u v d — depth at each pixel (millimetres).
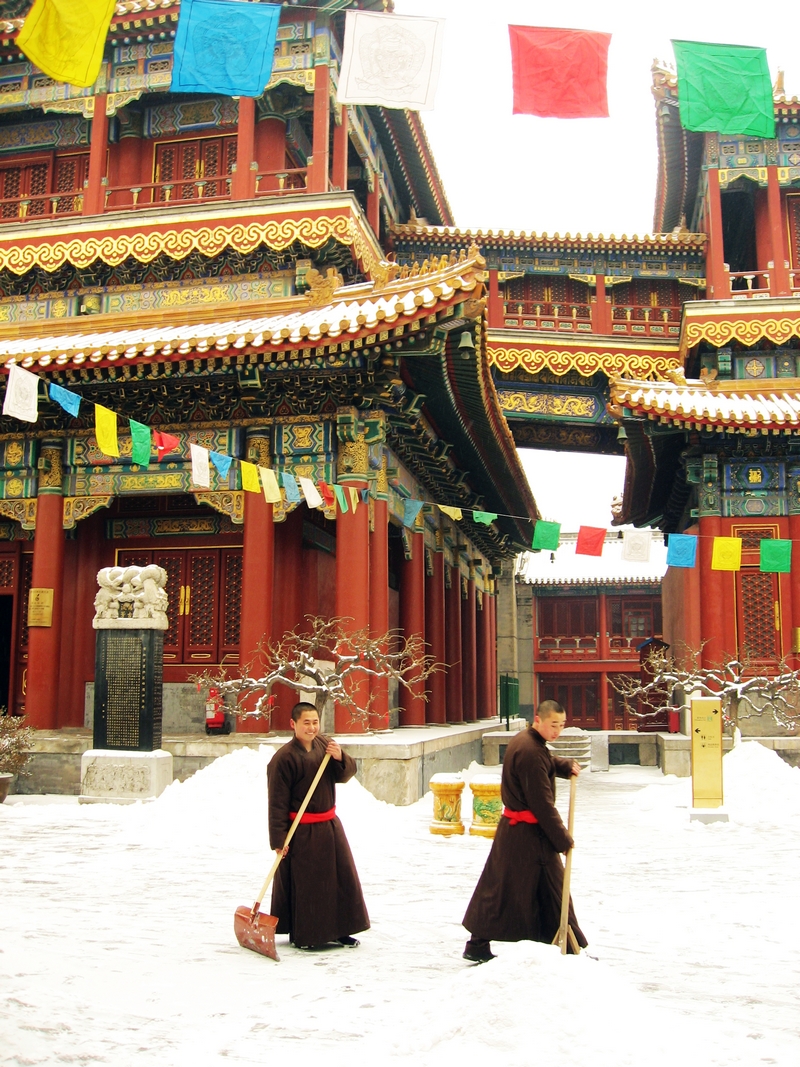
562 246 40812
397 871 14953
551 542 23094
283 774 10148
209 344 23406
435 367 24984
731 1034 7246
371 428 25266
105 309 29828
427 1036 6625
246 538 25047
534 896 8773
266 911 11781
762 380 33844
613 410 30891
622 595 71875
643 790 27109
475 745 37062
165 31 30469
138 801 21484
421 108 11914
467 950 9180
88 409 26547
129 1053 6754
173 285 29391
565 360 40781
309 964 9398
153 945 10070
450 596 39594
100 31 11492
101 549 28797
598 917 12008
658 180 43656
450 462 34969
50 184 33469
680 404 30594
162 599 22906
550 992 6582
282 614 26516
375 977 8914
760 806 21688
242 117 29406
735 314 34406
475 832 18531
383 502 26297
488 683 50281
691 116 13031
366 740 23391
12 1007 7461
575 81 12297
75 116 33406
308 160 34281
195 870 14594
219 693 24859
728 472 32344
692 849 17625
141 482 26234
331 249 28109
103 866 14898
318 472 25078
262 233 28016
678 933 11156
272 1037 7164
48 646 26172
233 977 8891
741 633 31500
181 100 32156
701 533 32125
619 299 42188
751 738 30328
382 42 11992
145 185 30062
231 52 12664
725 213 41812
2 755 23266
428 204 42344
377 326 22641
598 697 71125
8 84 32156
